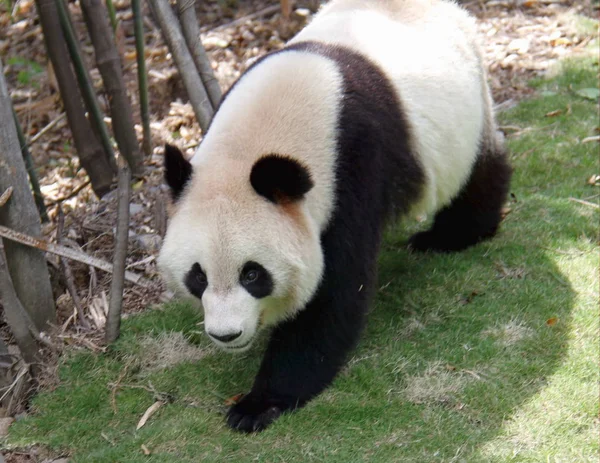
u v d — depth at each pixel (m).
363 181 3.89
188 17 5.20
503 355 4.24
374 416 3.87
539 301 4.65
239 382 4.20
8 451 3.86
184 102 7.79
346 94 3.90
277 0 9.57
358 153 3.86
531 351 4.28
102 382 4.21
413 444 3.69
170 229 3.65
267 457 3.65
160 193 5.79
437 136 4.39
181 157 3.58
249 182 3.53
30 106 7.86
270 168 3.39
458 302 4.71
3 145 4.03
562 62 7.74
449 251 5.31
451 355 4.25
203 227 3.46
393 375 4.14
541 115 6.94
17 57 8.87
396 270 5.12
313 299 3.92
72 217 5.81
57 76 5.83
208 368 4.27
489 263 5.09
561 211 5.58
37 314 4.39
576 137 6.52
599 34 8.28
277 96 3.85
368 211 3.94
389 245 5.50
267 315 3.76
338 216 3.80
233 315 3.44
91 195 6.57
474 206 5.12
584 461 3.55
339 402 3.95
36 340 4.28
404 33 4.48
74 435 3.91
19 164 4.12
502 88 7.55
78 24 9.08
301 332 3.99
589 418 3.82
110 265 4.53
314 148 3.74
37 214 4.30
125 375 4.26
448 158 4.54
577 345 4.30
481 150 4.93
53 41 5.70
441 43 4.61
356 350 4.36
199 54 5.26
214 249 3.43
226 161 3.65
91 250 5.32
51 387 4.23
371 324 4.57
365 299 4.04
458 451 3.64
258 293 3.54
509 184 5.29
